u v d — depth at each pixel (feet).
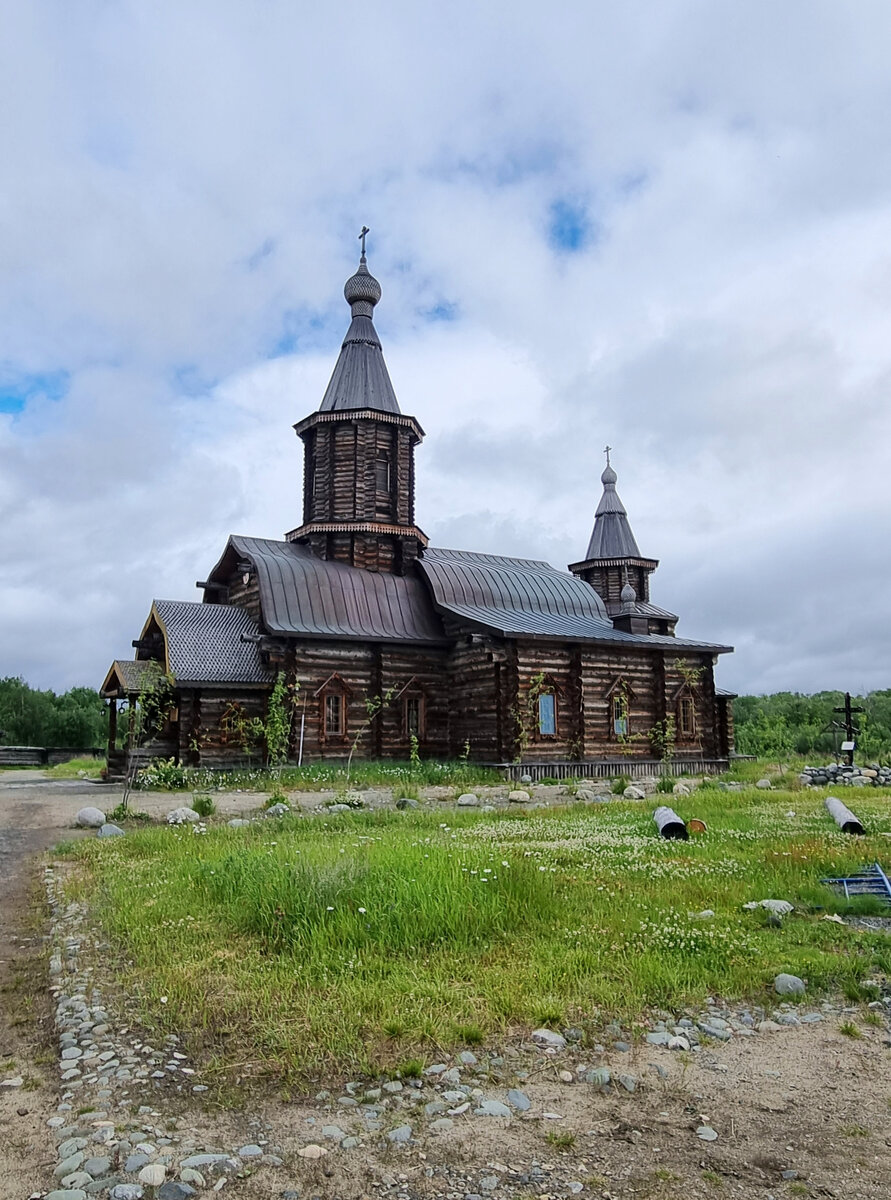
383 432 123.24
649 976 25.12
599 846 46.73
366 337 129.18
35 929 32.35
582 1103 18.42
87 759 152.46
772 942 28.91
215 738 98.43
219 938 28.86
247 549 113.39
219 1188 15.10
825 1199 14.96
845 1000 24.79
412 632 113.80
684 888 35.91
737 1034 22.30
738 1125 17.58
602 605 135.74
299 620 105.70
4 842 53.21
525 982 24.49
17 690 211.41
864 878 37.55
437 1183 15.35
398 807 70.23
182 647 100.53
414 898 29.73
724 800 72.38
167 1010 22.84
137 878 38.91
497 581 125.80
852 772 95.20
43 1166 15.85
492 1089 18.98
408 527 120.37
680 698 124.98
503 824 57.62
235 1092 18.66
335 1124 17.31
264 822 57.98
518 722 106.52
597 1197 14.96
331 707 107.34
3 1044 21.66
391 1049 20.61
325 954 25.99
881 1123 17.74
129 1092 18.65
